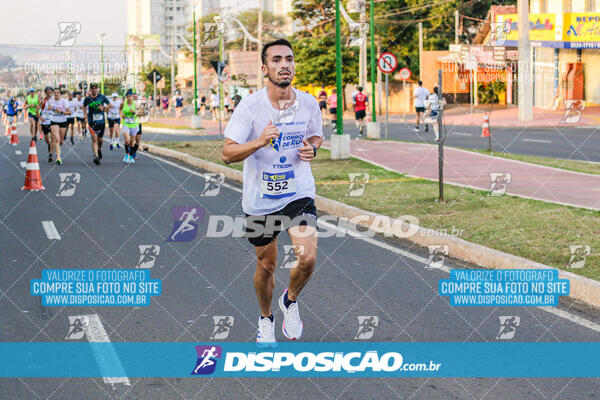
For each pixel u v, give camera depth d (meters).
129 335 5.30
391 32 55.28
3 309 5.96
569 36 39.34
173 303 6.12
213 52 68.06
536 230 8.44
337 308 5.96
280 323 5.63
